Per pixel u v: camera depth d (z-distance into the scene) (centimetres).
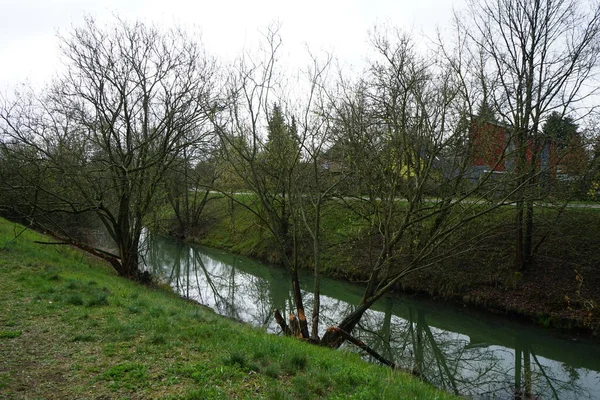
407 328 1702
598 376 1274
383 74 1380
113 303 993
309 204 1909
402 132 1270
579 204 1912
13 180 1742
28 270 1253
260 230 3092
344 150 1380
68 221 2658
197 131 1897
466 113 1355
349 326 1314
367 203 1578
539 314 1617
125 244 1873
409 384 719
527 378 1245
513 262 1902
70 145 1792
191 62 1848
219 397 529
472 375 1273
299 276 2527
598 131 1525
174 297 1712
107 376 588
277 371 644
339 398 564
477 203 1445
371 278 1358
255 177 1470
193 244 3791
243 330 955
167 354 688
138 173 1841
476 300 1814
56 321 823
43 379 572
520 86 1493
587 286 1645
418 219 1328
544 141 1530
